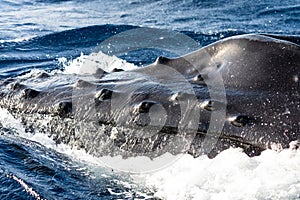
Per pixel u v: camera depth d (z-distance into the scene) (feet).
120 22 85.61
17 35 76.64
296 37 36.50
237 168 29.76
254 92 32.45
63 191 31.50
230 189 28.99
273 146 29.86
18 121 38.65
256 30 77.82
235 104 32.01
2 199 31.32
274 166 29.22
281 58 33.50
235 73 33.96
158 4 99.09
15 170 33.86
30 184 32.22
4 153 35.83
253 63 33.94
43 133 37.22
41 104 37.73
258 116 31.12
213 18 86.48
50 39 73.72
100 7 99.25
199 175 30.19
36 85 39.83
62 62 63.77
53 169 33.86
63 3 104.22
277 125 30.48
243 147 30.48
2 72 59.06
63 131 36.22
